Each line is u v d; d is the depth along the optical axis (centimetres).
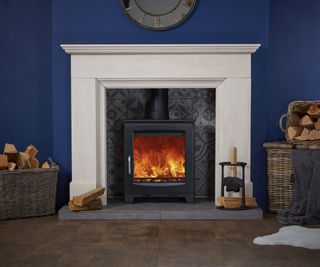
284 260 313
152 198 490
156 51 454
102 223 418
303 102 456
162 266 301
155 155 470
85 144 462
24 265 303
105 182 469
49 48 498
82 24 468
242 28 467
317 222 417
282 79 504
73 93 461
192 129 463
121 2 464
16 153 444
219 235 377
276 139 501
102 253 328
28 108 499
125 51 454
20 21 496
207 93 505
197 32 467
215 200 468
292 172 452
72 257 319
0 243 354
